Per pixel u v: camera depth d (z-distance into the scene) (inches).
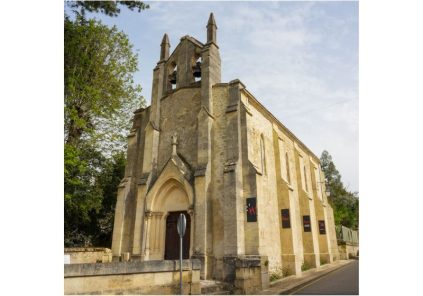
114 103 1073.5
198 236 677.3
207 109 773.9
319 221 1246.3
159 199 785.6
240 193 693.9
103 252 838.5
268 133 938.7
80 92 962.1
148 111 946.7
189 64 887.7
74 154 904.9
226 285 599.8
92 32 1005.2
